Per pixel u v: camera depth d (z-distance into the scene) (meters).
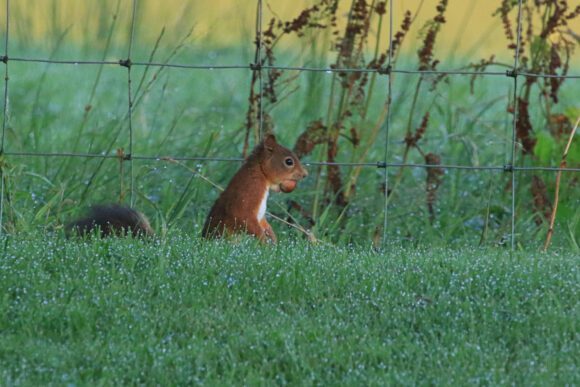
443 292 8.63
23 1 21.53
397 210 13.18
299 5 19.41
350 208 13.06
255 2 19.81
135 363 7.42
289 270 9.01
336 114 13.48
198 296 8.53
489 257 9.77
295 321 8.12
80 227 10.68
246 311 8.36
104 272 8.95
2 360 7.46
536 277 9.02
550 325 8.08
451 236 12.58
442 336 7.93
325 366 7.50
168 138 14.34
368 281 8.90
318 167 13.03
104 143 13.79
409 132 13.03
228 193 11.17
